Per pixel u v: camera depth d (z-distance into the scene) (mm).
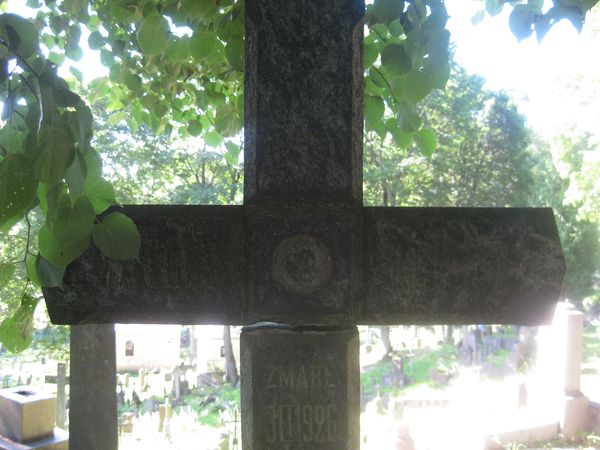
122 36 4133
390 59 2158
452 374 18516
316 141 1906
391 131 3041
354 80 1933
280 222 1883
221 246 1926
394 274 1942
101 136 15281
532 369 17656
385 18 2066
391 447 8852
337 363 1930
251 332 1958
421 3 2205
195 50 3053
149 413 13641
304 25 1914
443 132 22297
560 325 10016
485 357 21750
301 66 1909
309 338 1923
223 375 19562
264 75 1908
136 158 16188
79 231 1568
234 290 1938
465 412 11055
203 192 18188
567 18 2229
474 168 25219
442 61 2162
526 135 26875
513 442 9367
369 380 19047
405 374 18844
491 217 1968
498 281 1950
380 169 20531
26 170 1403
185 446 10609
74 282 1907
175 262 1923
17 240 7898
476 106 24453
